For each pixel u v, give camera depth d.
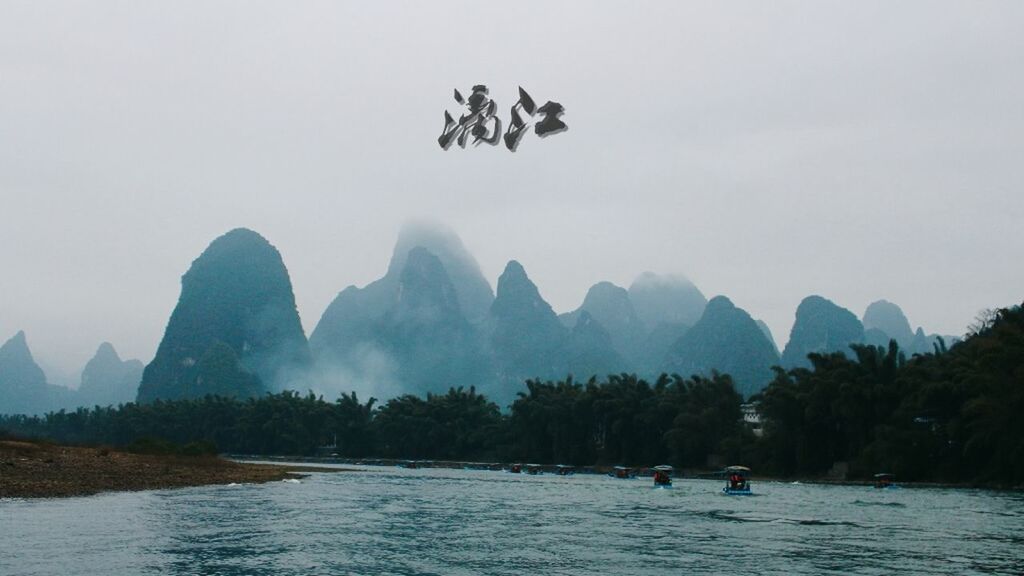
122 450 92.12
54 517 38.25
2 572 25.05
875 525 43.25
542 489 75.31
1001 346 74.88
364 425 167.50
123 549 29.72
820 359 100.44
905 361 94.75
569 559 30.78
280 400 175.75
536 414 133.38
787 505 57.06
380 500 57.44
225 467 89.44
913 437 84.06
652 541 36.19
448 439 153.12
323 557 30.06
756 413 117.94
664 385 126.12
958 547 34.50
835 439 96.31
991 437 75.31
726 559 31.00
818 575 27.66
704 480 99.69
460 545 34.31
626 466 121.88
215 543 32.47
